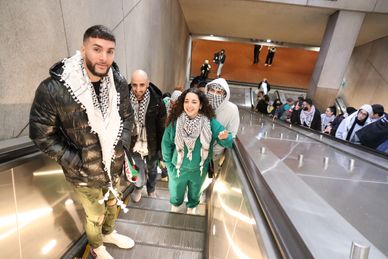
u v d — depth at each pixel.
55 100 1.15
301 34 10.38
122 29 3.47
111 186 1.51
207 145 2.02
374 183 1.84
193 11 9.14
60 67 1.21
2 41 1.41
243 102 12.55
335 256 0.64
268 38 11.89
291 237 0.73
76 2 2.23
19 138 1.44
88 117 1.23
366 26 8.12
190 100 1.91
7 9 1.43
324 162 2.30
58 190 1.66
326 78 7.44
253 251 0.89
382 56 8.93
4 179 1.19
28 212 1.38
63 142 1.30
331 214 0.86
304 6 6.98
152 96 2.21
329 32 7.35
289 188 1.09
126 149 1.58
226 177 1.95
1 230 1.20
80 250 1.90
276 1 6.98
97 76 1.21
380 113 3.28
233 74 15.34
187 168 2.13
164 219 2.50
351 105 10.52
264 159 1.58
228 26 10.74
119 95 1.39
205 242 2.12
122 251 2.00
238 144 2.04
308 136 3.81
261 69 16.22
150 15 4.95
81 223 2.01
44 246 1.55
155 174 2.82
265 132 3.96
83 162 1.34
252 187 1.19
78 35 2.29
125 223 2.35
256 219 0.92
